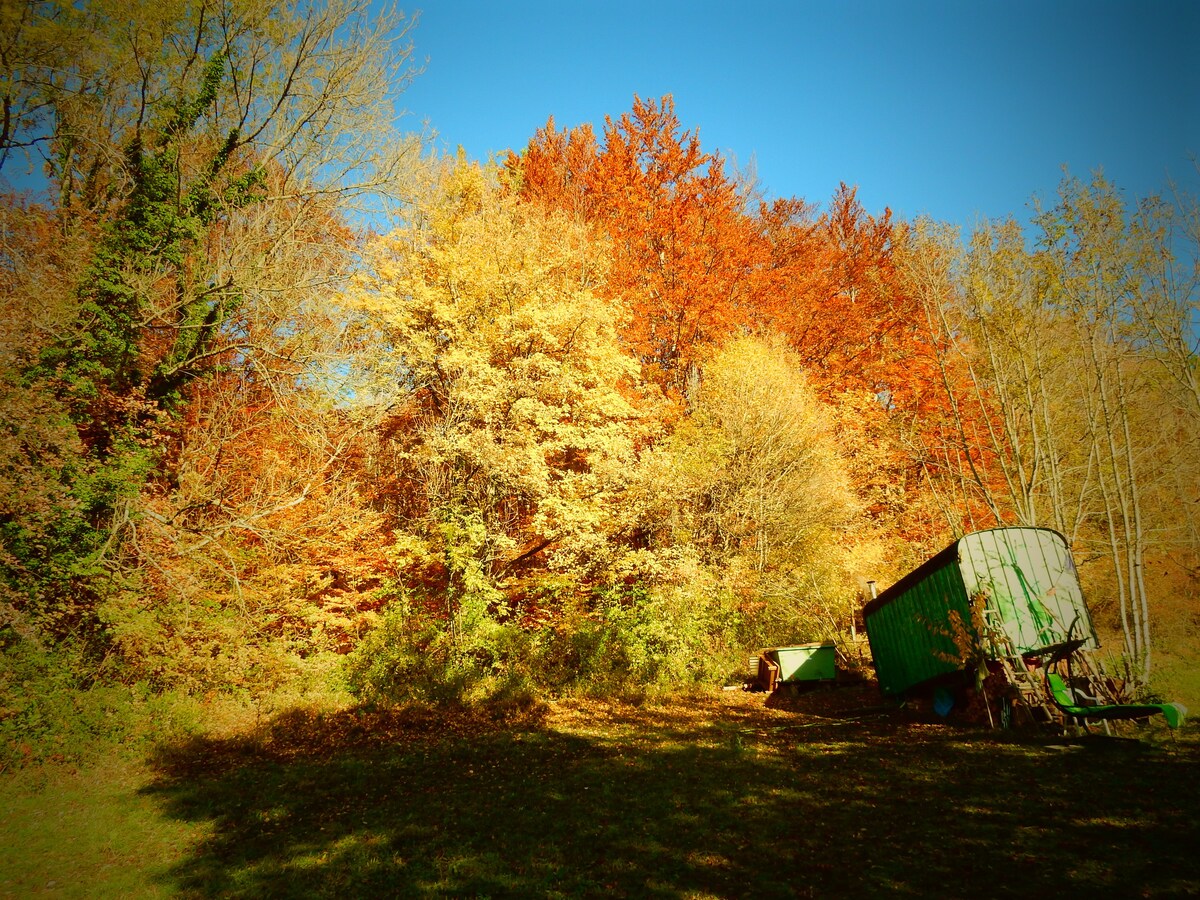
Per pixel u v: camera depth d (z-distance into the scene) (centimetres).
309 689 1414
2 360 1104
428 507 1750
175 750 1088
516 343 1759
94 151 1437
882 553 2019
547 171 2714
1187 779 738
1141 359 1275
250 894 597
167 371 1403
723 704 1484
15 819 798
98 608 1134
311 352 1591
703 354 2384
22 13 1235
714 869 594
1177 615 1844
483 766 1012
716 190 2573
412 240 1936
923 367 2006
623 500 1905
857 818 696
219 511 1504
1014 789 752
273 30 1576
